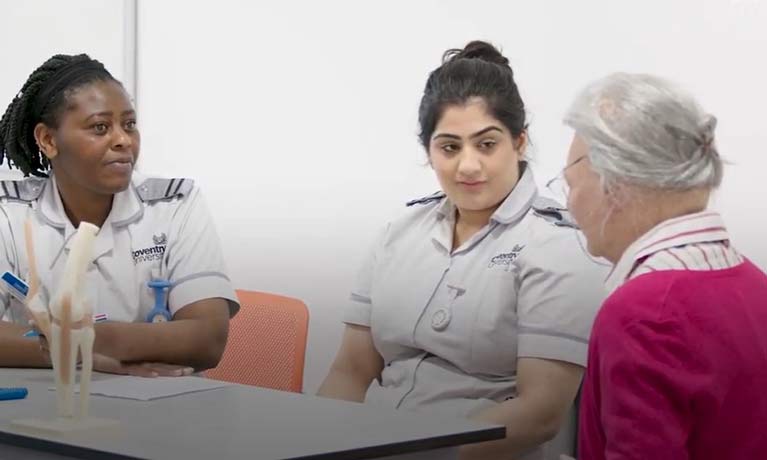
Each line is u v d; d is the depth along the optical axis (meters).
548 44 2.93
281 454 1.25
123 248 2.27
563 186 1.48
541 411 1.92
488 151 2.03
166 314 2.28
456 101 2.03
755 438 1.29
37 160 2.32
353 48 3.27
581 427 1.40
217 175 3.52
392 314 2.14
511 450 1.91
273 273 3.43
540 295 1.97
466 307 2.06
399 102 3.21
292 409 1.59
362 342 2.25
